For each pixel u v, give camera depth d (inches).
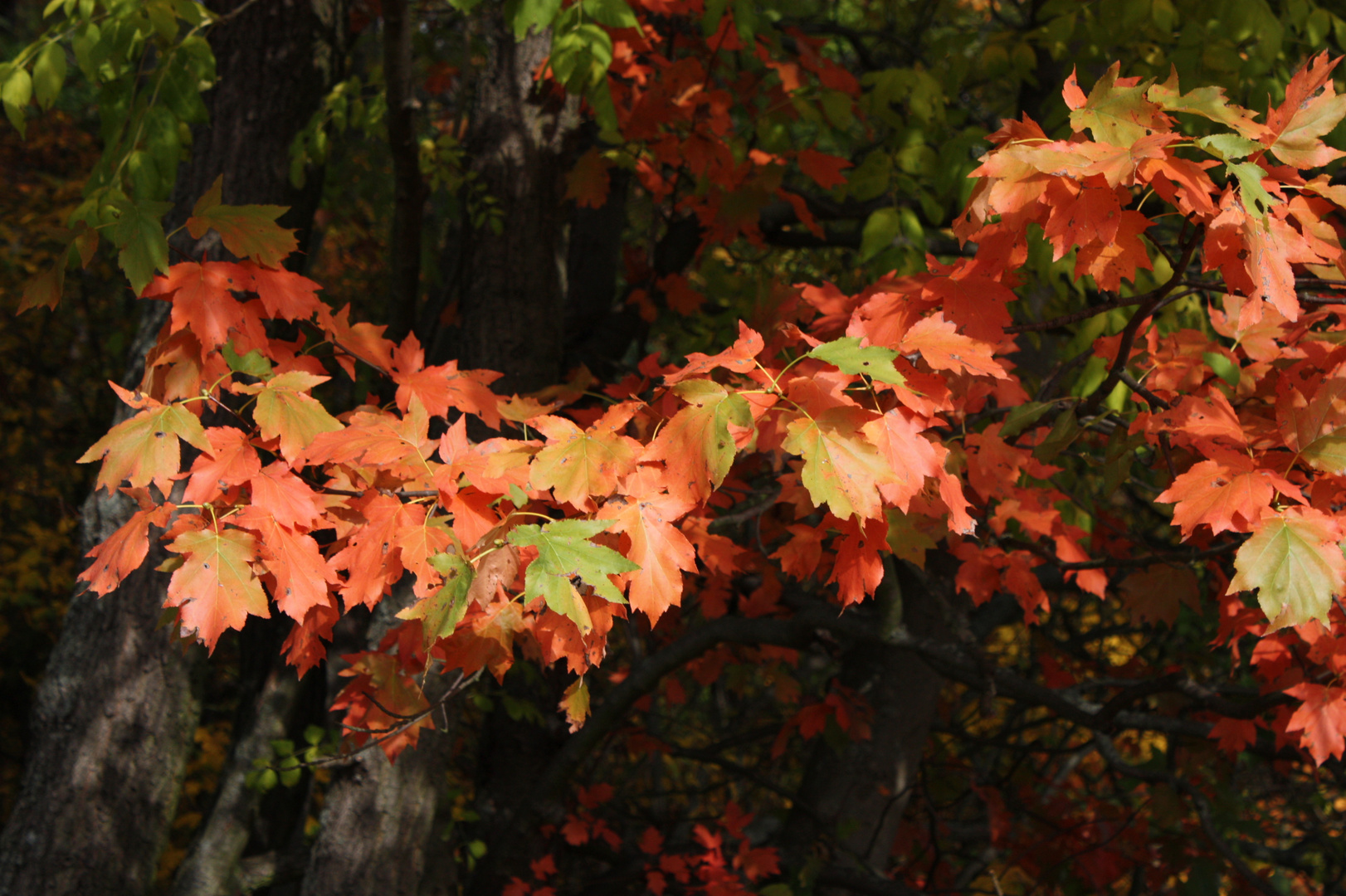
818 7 248.1
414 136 121.2
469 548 55.0
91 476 315.3
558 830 158.2
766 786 173.3
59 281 59.7
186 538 52.2
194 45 101.5
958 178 126.9
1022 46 145.2
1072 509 116.4
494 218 126.6
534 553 52.7
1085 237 51.6
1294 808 192.7
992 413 89.0
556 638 57.1
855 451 50.0
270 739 144.9
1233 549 79.4
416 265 140.5
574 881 182.1
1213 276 101.8
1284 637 87.2
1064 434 72.7
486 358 126.8
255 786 128.3
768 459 96.9
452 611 50.3
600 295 191.3
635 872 161.6
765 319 91.6
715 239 142.5
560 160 130.6
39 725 120.0
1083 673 185.2
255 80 129.3
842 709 155.9
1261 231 50.4
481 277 128.3
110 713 118.6
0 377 319.6
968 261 65.6
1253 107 127.5
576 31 99.0
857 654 172.7
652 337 219.8
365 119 132.3
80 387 346.0
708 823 195.9
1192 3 132.5
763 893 139.6
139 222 59.5
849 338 51.8
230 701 269.6
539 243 129.6
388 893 117.4
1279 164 54.9
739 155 137.4
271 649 157.3
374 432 59.2
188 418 55.4
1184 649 205.6
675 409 63.2
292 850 146.3
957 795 226.1
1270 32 118.6
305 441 58.3
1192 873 155.9
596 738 145.7
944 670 111.7
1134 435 69.3
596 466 54.2
